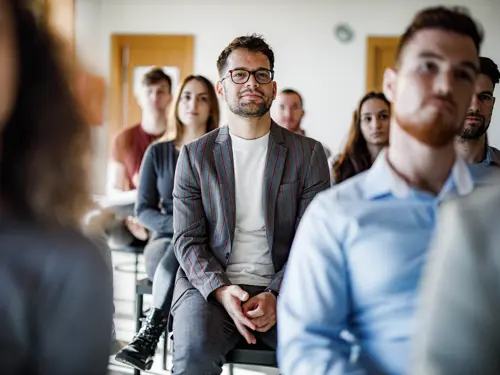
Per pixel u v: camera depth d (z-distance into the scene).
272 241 1.99
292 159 2.04
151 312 2.37
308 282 1.18
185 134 2.88
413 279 1.12
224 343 1.80
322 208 1.20
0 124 0.80
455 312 0.87
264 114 2.03
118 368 2.89
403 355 1.11
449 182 1.18
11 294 0.74
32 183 0.83
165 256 2.42
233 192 2.00
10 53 0.79
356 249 1.15
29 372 0.77
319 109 6.47
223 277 1.91
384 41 6.32
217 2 6.52
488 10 5.79
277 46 6.48
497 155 2.10
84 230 0.85
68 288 0.77
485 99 2.00
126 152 3.88
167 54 6.64
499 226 0.87
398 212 1.15
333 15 6.38
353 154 3.21
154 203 2.84
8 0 0.79
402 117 1.17
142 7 6.61
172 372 1.77
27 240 0.77
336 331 1.18
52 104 0.84
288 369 1.15
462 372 0.86
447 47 1.14
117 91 6.64
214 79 6.60
